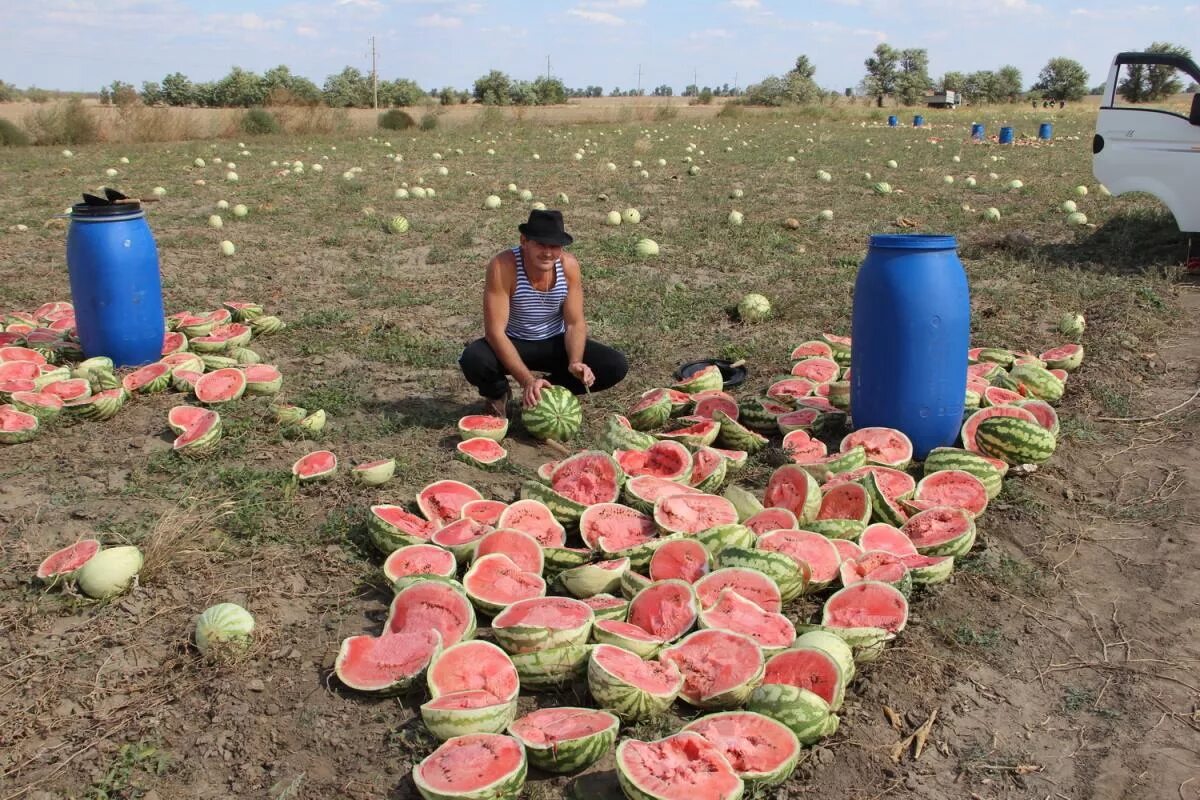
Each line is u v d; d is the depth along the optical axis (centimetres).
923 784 330
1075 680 387
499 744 321
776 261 1194
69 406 676
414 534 471
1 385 687
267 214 1600
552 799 324
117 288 764
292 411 657
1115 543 493
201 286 1105
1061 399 693
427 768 314
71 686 381
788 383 689
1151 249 1173
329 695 373
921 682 383
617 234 1388
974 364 729
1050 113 6041
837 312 948
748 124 4678
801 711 340
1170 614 429
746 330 898
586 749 326
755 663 359
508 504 508
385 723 357
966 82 8769
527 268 625
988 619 428
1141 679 385
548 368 677
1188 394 693
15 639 413
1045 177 2083
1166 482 555
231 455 611
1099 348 798
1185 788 327
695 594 396
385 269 1183
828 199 1755
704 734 330
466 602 392
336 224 1496
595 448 573
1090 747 349
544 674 371
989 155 2662
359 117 5084
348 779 330
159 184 2039
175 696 374
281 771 335
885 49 9075
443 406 709
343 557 476
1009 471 570
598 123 4669
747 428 651
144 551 466
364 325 924
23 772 336
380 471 556
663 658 369
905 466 559
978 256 1182
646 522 477
